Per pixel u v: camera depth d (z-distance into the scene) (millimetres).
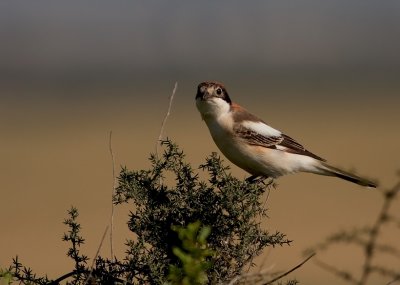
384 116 52781
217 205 6797
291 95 69250
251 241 6590
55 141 42062
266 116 53250
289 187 27891
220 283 6180
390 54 131750
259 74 97500
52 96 69938
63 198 25328
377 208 23125
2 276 5926
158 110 57312
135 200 6723
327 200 24938
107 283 6250
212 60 135000
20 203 24734
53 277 15305
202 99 9891
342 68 104438
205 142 38156
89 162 33750
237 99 65250
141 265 6305
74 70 106812
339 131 44750
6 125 49844
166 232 6609
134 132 44469
